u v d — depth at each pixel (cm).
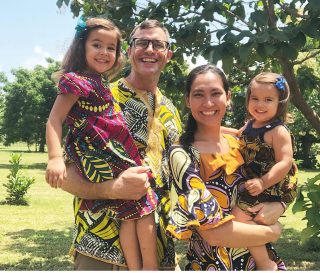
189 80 239
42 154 4009
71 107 248
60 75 260
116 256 253
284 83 252
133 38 282
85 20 271
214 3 455
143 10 509
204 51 425
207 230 221
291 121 271
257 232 225
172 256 270
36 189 1470
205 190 222
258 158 245
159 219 268
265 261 231
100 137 251
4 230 870
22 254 698
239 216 234
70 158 255
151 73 278
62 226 919
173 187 256
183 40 497
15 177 1191
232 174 236
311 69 638
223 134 254
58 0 480
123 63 286
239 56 424
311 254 688
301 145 2397
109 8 518
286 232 838
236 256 230
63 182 238
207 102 231
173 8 512
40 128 3497
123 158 254
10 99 3472
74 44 263
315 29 425
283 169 236
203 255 232
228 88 243
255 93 251
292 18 551
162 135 280
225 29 422
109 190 245
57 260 666
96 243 252
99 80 257
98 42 259
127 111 275
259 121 252
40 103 3400
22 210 1093
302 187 571
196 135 240
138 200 254
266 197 240
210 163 230
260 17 418
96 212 254
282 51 426
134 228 255
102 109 255
